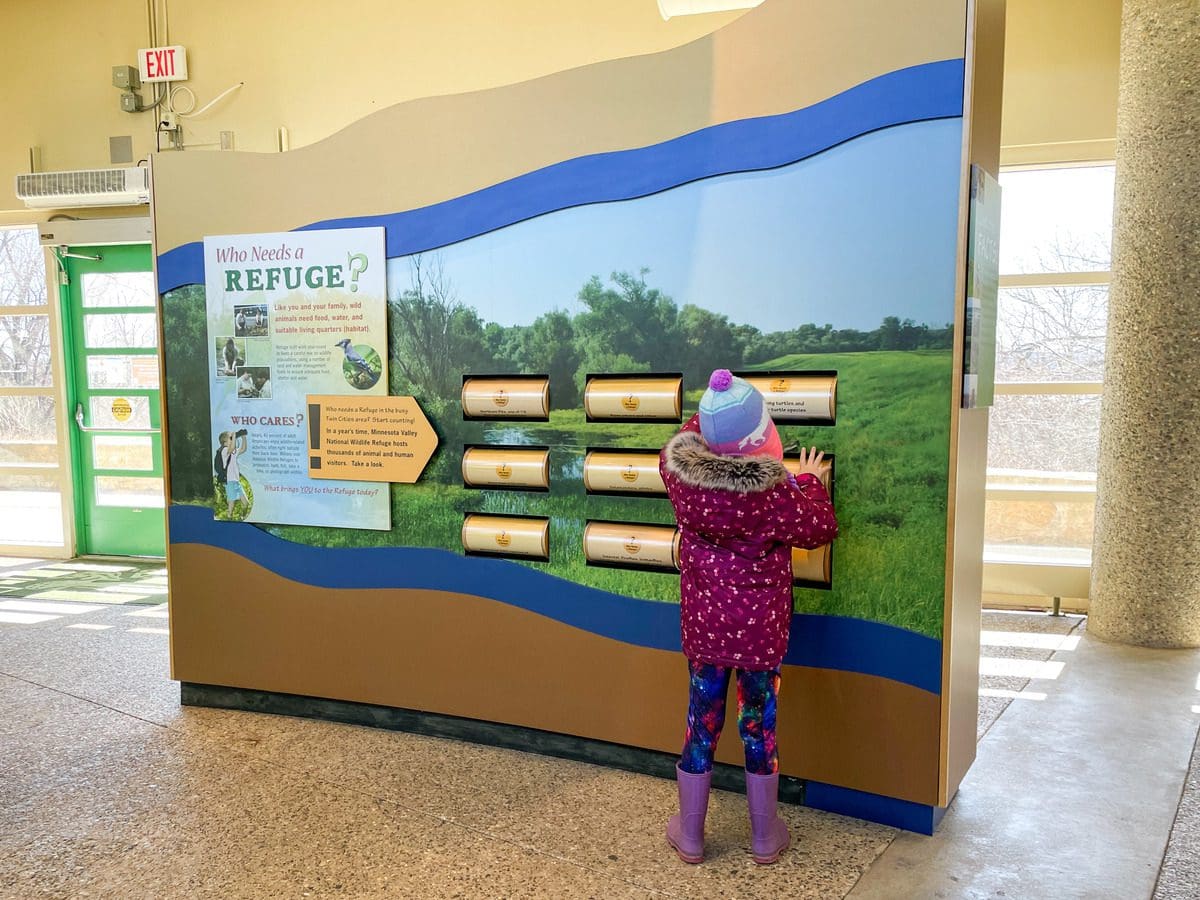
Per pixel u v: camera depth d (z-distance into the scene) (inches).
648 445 105.3
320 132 220.5
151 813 98.2
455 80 209.2
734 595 84.2
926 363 90.0
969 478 94.8
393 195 116.6
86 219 237.0
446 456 116.5
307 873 85.7
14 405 254.4
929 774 92.0
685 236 101.6
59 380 246.7
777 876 85.0
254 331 125.2
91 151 238.4
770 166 96.6
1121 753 115.2
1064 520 192.1
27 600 201.2
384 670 122.4
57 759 113.3
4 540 259.1
